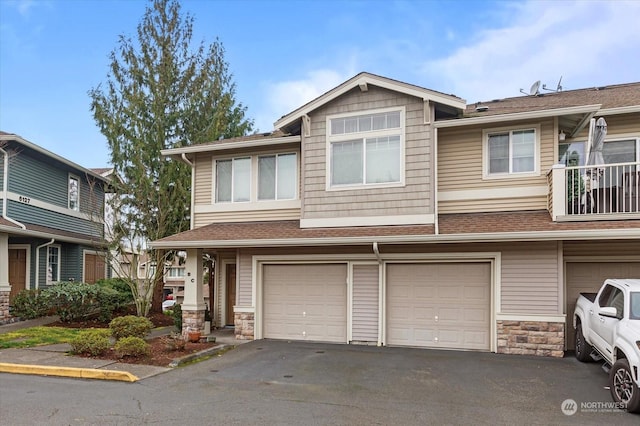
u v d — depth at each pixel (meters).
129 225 17.64
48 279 19.06
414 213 11.56
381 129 12.10
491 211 11.70
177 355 9.84
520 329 10.32
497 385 7.66
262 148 14.04
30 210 17.91
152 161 17.80
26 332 12.91
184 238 12.55
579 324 9.51
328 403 6.68
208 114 19.72
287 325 12.51
